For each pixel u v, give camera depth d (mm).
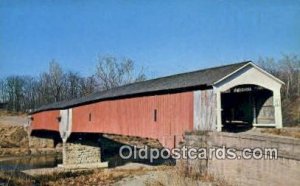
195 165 18531
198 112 19188
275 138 13844
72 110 33625
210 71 21094
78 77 90000
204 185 16578
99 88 80062
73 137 35344
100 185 25031
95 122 29484
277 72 73562
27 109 88188
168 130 21375
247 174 15281
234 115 22266
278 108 19344
